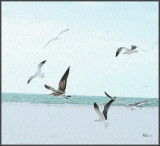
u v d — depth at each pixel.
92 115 20.23
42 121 16.62
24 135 13.03
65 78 9.35
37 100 35.31
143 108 25.88
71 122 16.70
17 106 24.55
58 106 26.94
